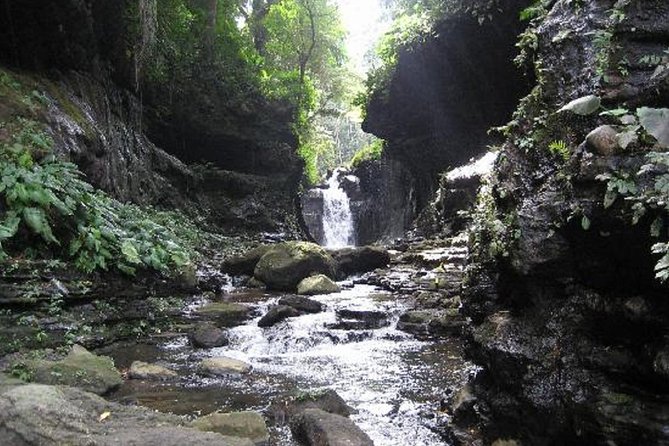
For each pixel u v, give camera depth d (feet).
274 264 38.75
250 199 67.82
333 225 102.37
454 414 14.03
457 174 49.78
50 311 22.26
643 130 9.31
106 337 23.84
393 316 27.68
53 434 11.39
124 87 48.42
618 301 9.73
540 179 11.57
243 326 27.94
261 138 69.77
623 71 10.25
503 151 13.25
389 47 61.36
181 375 20.43
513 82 50.78
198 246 48.52
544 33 12.64
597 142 9.60
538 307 11.30
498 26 46.52
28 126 27.94
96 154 35.81
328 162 146.30
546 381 10.75
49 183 24.75
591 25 11.28
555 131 11.53
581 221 9.78
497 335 11.90
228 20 74.13
